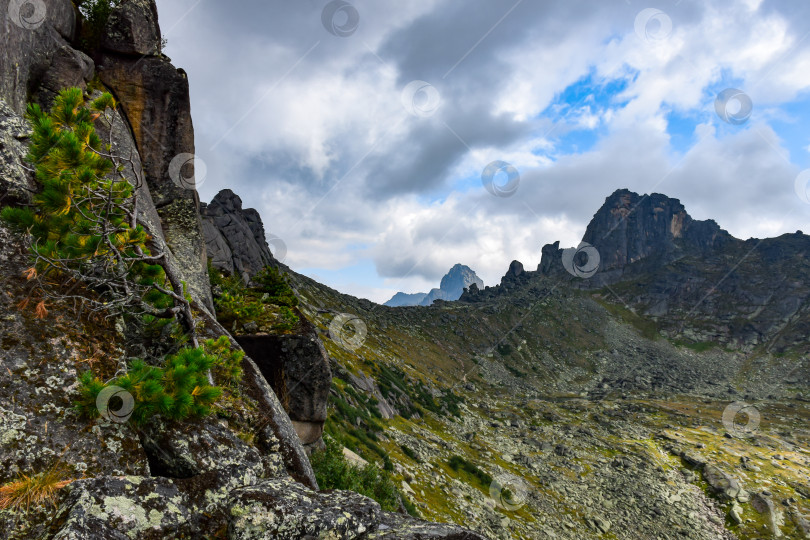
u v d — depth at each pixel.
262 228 81.44
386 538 5.11
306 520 5.15
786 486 71.06
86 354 6.02
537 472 71.44
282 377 16.00
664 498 66.31
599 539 51.62
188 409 6.07
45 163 5.86
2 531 4.20
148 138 13.54
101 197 6.07
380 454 47.72
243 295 18.53
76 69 10.81
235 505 5.23
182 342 7.22
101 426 5.43
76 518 4.31
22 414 5.01
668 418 115.94
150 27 13.80
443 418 96.38
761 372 194.62
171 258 9.78
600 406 129.75
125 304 6.46
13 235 6.45
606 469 76.94
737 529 58.66
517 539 43.06
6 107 7.52
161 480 5.27
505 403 131.12
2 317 5.67
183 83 13.98
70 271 6.10
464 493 50.50
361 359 98.06
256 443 7.26
